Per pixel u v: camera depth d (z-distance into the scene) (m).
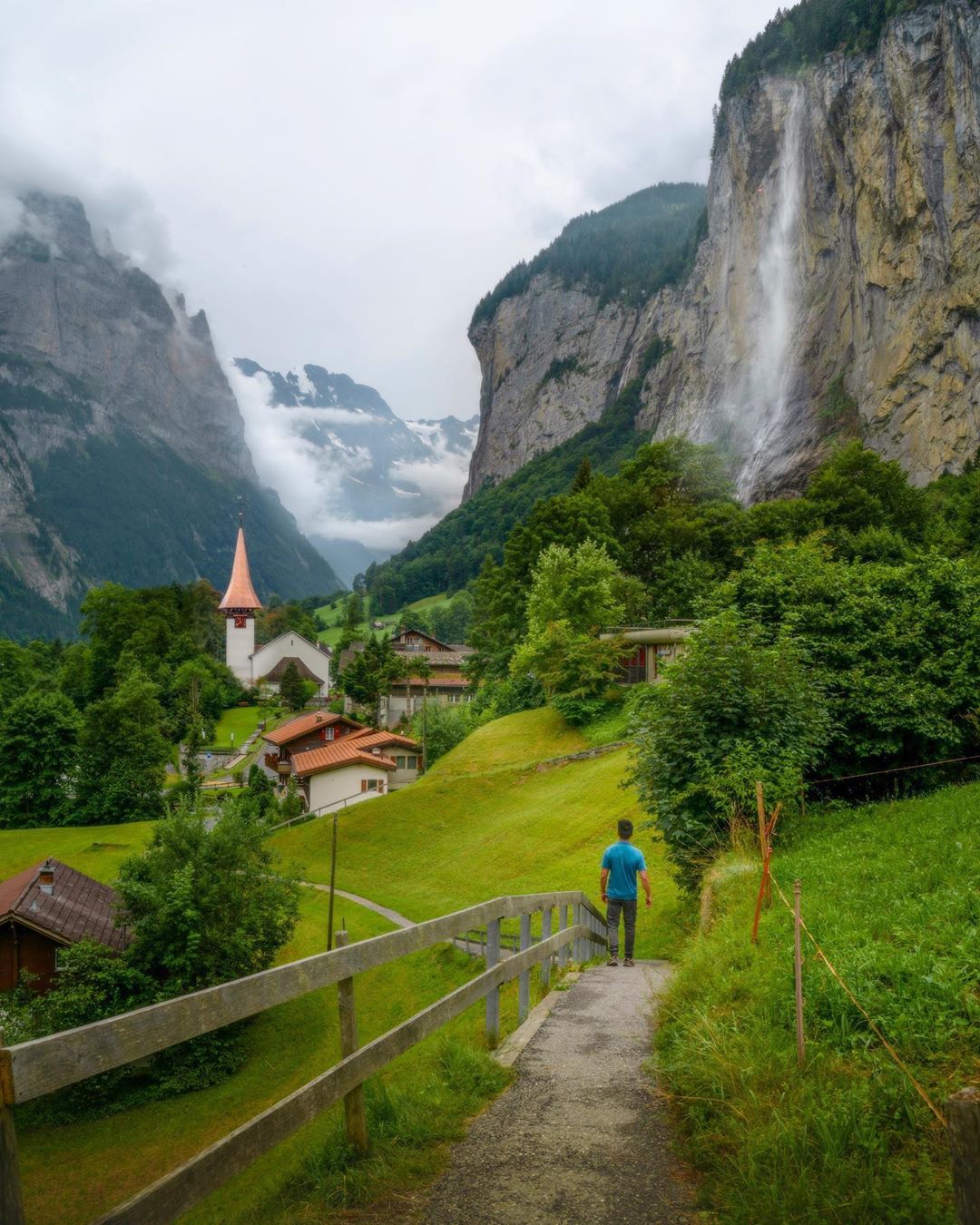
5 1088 2.95
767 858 9.87
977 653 21.09
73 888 32.28
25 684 115.19
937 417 124.25
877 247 136.75
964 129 123.19
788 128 169.75
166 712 110.31
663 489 86.19
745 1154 4.77
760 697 16.12
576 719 54.00
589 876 32.16
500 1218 4.68
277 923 29.97
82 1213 16.75
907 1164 4.43
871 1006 6.13
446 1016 6.79
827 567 22.92
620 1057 7.43
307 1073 23.06
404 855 43.56
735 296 184.25
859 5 155.50
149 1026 3.69
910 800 16.94
